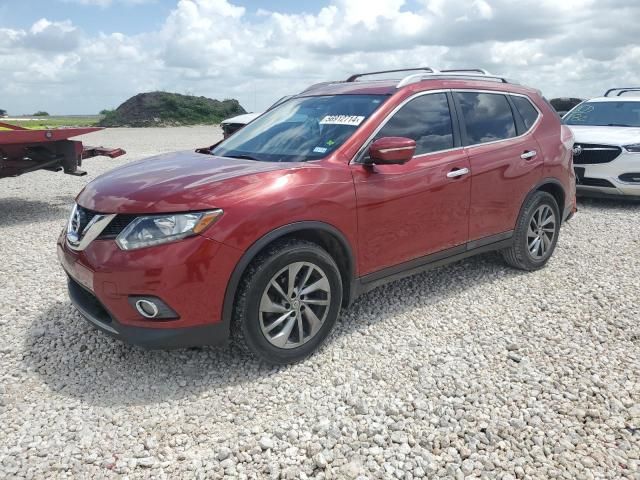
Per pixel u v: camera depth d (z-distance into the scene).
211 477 2.59
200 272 3.11
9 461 2.69
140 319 3.15
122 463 2.69
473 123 4.70
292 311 3.50
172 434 2.92
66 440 2.86
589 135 8.62
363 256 3.87
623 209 8.45
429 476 2.60
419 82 4.42
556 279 5.18
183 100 38.50
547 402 3.17
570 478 2.56
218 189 3.24
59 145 8.05
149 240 3.08
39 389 3.34
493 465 2.66
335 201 3.59
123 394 3.29
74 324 4.22
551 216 5.43
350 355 3.73
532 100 5.39
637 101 9.62
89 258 3.21
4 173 7.78
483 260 5.74
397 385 3.36
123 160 15.03
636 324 4.19
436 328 4.15
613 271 5.40
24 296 4.79
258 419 3.04
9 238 6.80
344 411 3.11
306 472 2.63
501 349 3.81
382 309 4.49
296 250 3.40
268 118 4.77
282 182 3.41
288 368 3.56
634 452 2.74
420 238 4.22
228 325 3.29
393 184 3.93
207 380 3.43
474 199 4.57
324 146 3.92
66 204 9.05
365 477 2.59
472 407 3.12
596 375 3.43
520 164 4.93
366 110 4.12
